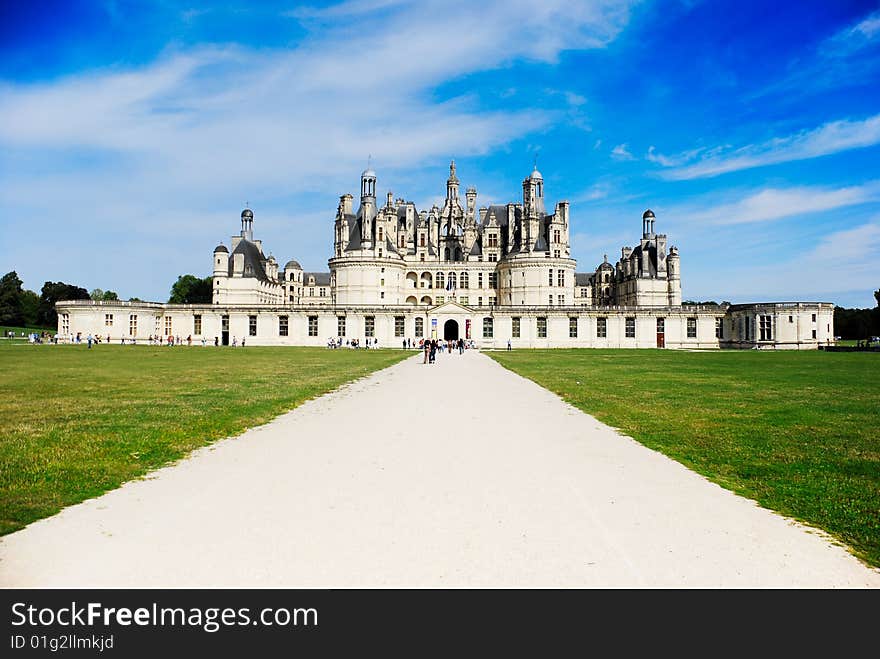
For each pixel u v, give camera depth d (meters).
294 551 8.74
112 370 43.75
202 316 111.69
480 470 13.54
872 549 8.98
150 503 10.98
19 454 14.76
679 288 128.75
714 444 16.50
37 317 178.12
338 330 110.69
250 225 143.50
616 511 10.63
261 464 14.08
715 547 9.00
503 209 137.88
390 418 21.27
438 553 8.70
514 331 111.38
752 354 79.94
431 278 132.00
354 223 125.00
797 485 12.38
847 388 31.80
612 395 28.52
